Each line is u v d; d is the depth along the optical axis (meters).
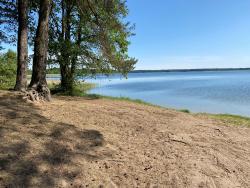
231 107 20.77
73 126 7.51
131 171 5.69
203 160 6.47
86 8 15.06
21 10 11.37
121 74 17.33
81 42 16.81
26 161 5.39
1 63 19.12
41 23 10.16
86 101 12.97
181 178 5.61
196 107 20.72
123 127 8.22
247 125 10.38
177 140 7.54
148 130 8.19
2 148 5.64
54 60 16.44
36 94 9.66
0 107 8.06
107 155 6.20
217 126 9.66
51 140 6.38
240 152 7.18
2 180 4.74
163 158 6.38
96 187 5.05
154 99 26.42
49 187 4.84
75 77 17.44
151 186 5.27
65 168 5.42
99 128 7.79
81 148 6.31
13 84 18.27
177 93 33.34
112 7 15.56
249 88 39.28
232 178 5.86
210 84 53.50
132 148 6.75
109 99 15.27
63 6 16.62
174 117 10.49
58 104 9.80
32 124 7.08
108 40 15.98
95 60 17.00
